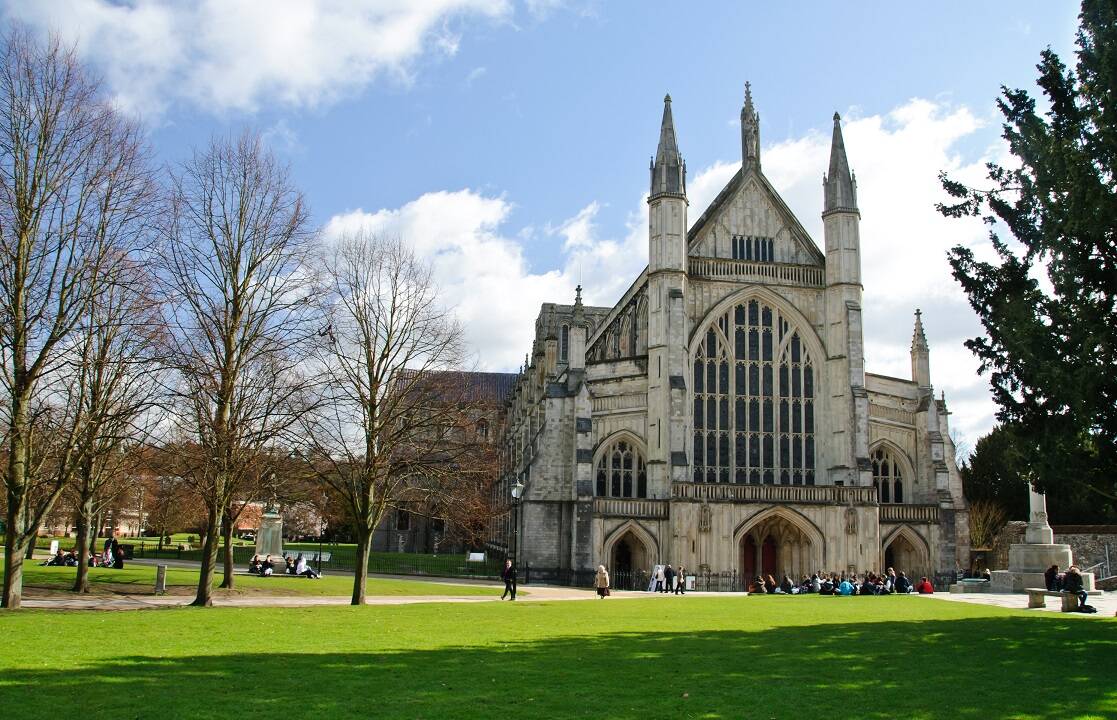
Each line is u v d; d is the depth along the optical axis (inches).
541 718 642.8
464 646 1021.8
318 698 693.3
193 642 995.3
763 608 1726.1
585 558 2751.0
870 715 673.0
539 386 3905.0
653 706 692.1
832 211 3093.0
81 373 1486.2
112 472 1736.0
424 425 1859.0
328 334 1690.5
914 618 1504.7
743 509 2758.4
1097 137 1083.3
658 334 2933.1
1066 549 2500.0
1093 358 1052.5
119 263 1438.2
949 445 3176.7
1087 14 1111.0
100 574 2237.9
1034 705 716.7
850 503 2800.2
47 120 1381.6
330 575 2898.6
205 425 1553.9
